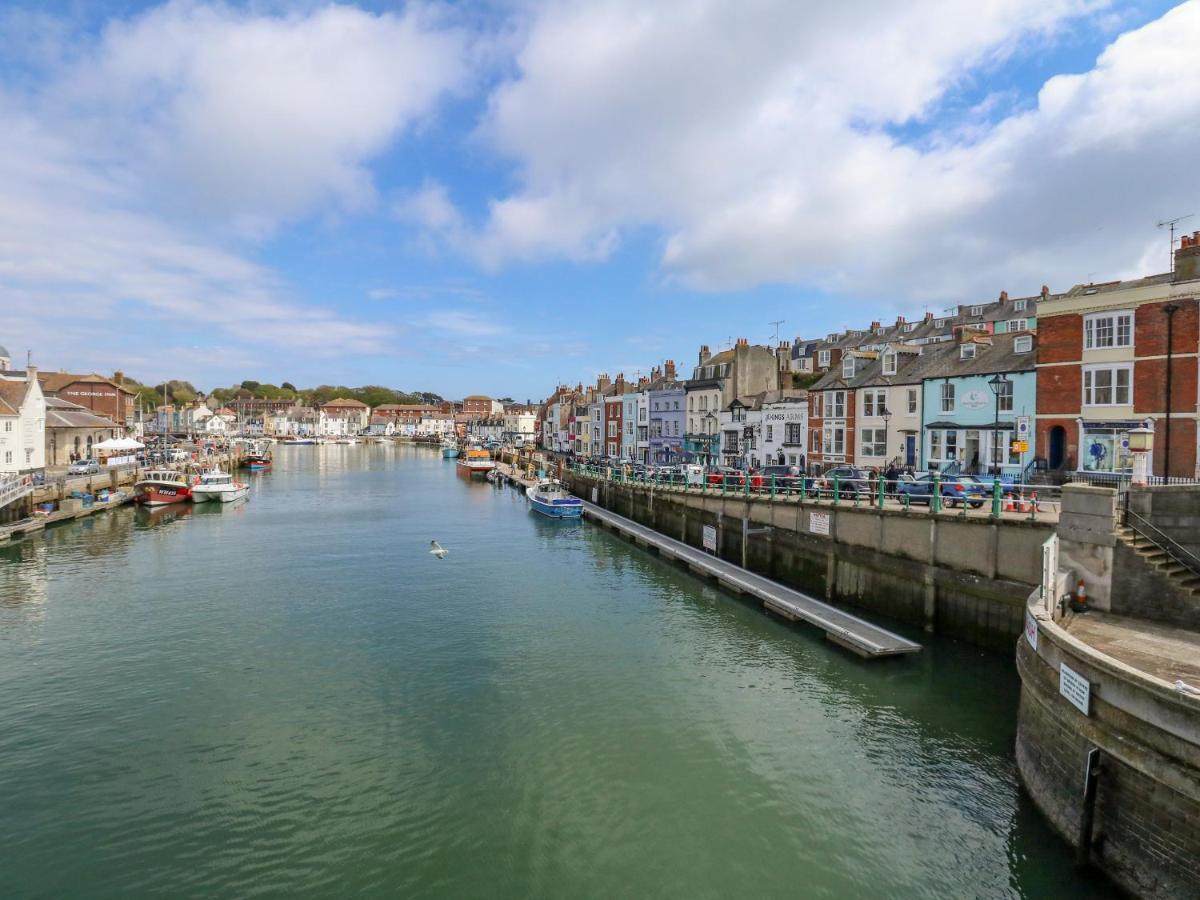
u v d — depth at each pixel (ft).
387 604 86.63
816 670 63.52
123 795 43.50
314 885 35.73
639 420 245.24
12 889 35.09
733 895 34.94
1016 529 63.82
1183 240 85.35
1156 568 47.32
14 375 255.70
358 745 49.96
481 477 289.74
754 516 103.30
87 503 163.84
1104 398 92.43
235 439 456.45
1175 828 28.63
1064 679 35.96
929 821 40.47
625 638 73.20
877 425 133.08
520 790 44.32
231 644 70.90
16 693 58.44
